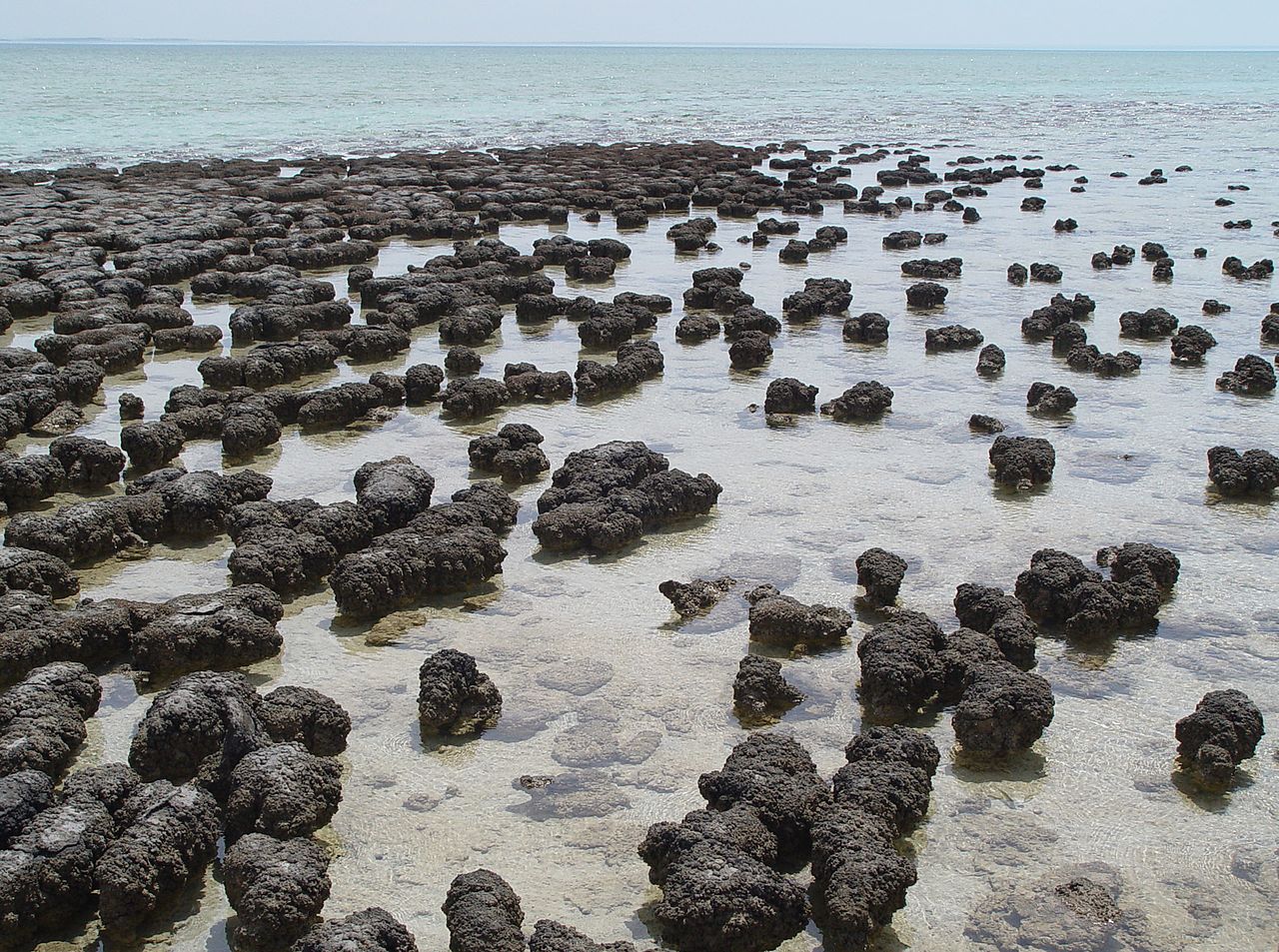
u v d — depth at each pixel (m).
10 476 14.22
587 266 26.70
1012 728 9.41
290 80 134.38
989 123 73.81
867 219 35.38
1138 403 18.02
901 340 21.70
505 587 12.35
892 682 9.85
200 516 13.49
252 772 8.58
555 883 8.07
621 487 14.12
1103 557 12.55
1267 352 20.58
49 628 10.63
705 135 66.50
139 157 53.22
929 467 15.49
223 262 26.61
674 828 7.98
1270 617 11.61
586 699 10.26
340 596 11.66
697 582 11.98
